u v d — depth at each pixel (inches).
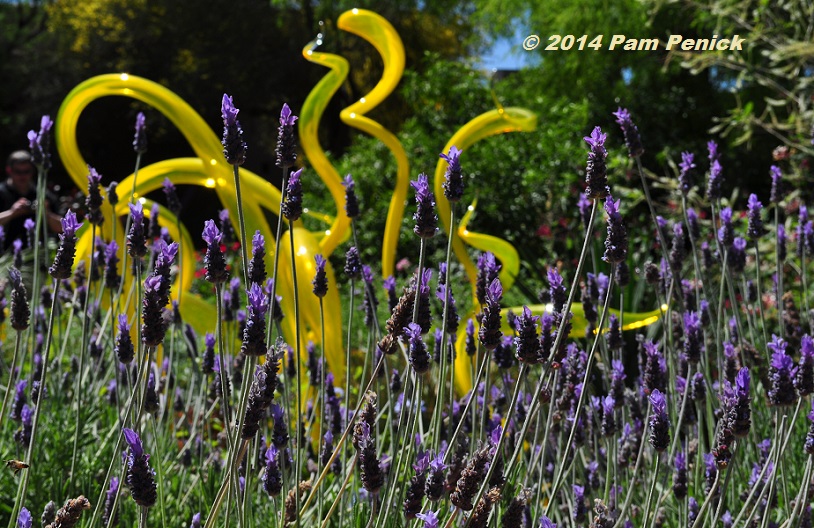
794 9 244.8
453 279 303.7
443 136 428.1
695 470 94.9
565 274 208.5
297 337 74.4
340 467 98.0
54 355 146.6
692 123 582.6
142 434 109.9
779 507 93.6
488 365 68.0
